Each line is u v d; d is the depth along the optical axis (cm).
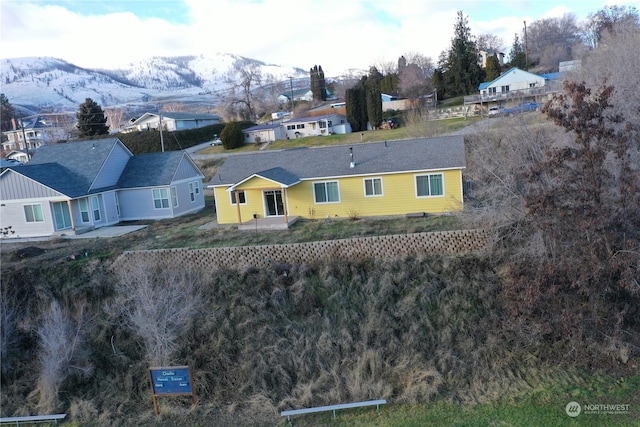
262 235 2331
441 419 1348
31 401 1639
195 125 7081
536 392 1427
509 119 2795
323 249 1988
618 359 1512
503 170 1905
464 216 2053
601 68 3072
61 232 2744
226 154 5178
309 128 5772
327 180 2567
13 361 1781
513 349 1588
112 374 1691
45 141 7938
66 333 1758
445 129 4391
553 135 2041
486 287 1752
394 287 1805
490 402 1409
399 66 9462
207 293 1873
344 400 1484
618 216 1374
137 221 3070
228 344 1680
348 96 5712
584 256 1380
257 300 1816
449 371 1543
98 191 2905
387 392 1474
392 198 2512
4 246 2534
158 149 5809
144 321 1672
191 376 1519
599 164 1369
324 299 1814
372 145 2766
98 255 2252
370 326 1688
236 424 1428
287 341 1678
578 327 1471
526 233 1741
